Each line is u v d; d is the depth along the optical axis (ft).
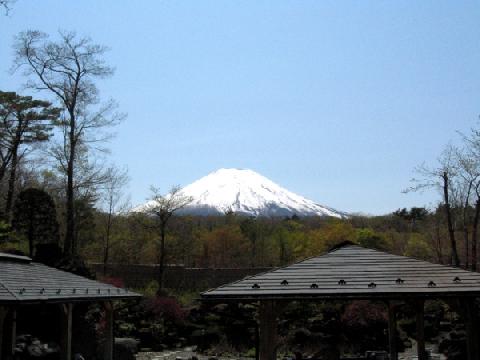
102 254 156.25
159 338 99.81
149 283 134.62
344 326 91.61
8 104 112.68
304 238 179.52
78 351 72.43
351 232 168.76
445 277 45.42
